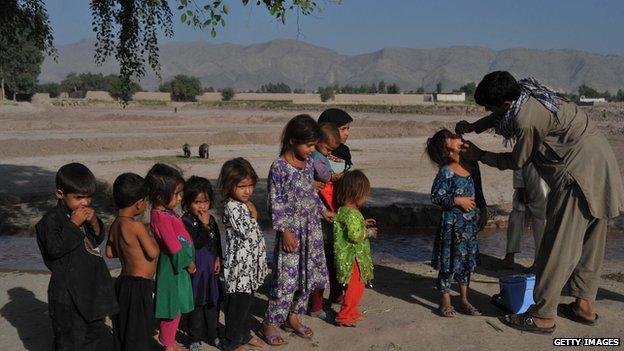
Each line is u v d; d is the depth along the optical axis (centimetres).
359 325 550
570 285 558
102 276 445
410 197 1600
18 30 1112
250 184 495
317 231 509
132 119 5206
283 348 502
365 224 548
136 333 445
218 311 518
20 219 1314
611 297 637
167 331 475
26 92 8031
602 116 6788
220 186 499
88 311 434
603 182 508
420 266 796
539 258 535
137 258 448
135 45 1006
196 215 493
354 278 537
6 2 987
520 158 518
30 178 1988
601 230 535
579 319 558
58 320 434
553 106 503
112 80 10538
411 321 557
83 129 4191
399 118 6769
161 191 456
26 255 1029
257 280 496
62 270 432
